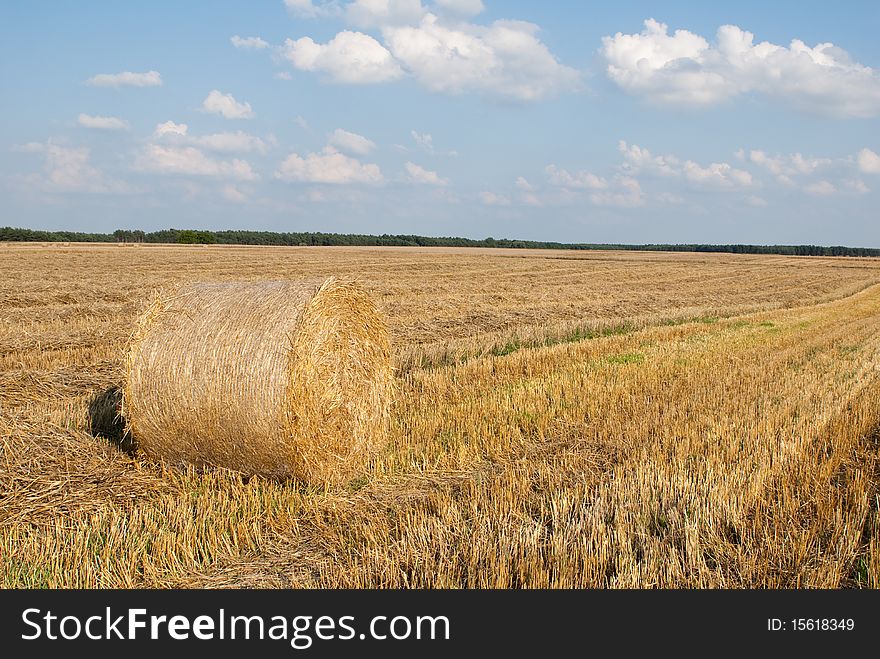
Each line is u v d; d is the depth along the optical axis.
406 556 5.45
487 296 28.02
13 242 97.31
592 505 6.39
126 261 46.78
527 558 5.33
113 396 9.50
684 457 7.68
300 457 7.02
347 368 7.98
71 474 6.94
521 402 10.01
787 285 43.88
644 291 35.12
